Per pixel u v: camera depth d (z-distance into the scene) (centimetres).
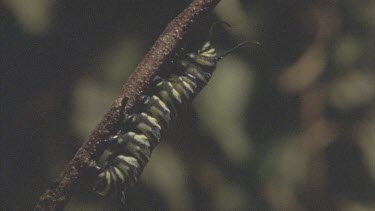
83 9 52
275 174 56
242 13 54
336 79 59
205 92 53
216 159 54
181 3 53
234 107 54
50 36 52
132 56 53
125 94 23
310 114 58
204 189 54
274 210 56
